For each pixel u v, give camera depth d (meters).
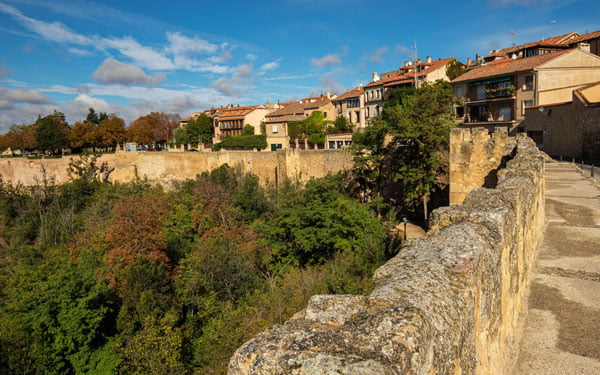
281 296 19.09
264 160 48.53
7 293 25.25
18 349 18.84
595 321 6.27
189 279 25.02
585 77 40.78
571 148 33.81
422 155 27.89
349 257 18.73
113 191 56.56
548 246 10.10
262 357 2.38
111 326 23.61
